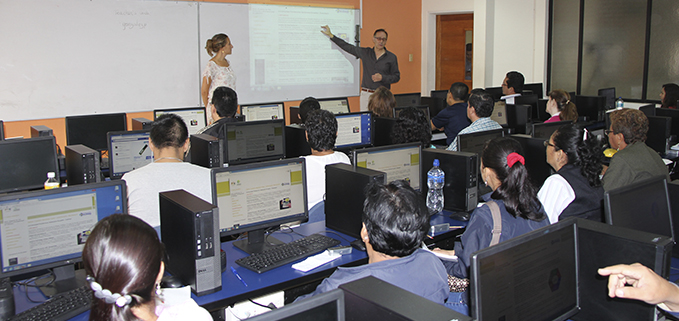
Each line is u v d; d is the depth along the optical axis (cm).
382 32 765
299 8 737
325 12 767
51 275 192
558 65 835
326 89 789
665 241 130
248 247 227
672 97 540
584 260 143
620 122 295
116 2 579
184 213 176
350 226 238
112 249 100
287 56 736
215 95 391
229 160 394
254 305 219
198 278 175
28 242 177
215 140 330
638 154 280
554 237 131
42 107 549
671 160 428
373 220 135
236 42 683
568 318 135
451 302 196
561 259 133
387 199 135
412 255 135
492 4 839
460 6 862
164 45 621
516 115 589
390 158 278
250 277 196
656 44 731
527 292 123
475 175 276
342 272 129
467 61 895
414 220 133
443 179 284
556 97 489
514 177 174
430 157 288
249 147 404
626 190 166
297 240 231
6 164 309
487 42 839
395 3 864
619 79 775
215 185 210
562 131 229
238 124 394
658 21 725
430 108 668
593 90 805
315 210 266
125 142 378
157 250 106
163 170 226
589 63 802
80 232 187
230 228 217
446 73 926
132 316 101
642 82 751
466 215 270
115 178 377
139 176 223
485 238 174
